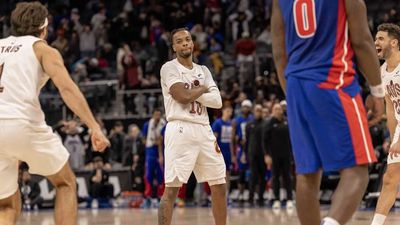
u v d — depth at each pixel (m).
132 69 30.73
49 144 7.32
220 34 34.22
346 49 6.13
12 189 7.46
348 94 6.05
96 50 35.50
